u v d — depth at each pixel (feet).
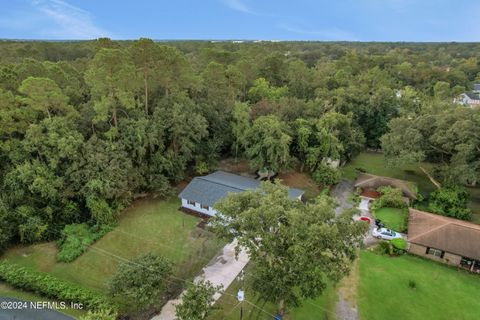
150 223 84.64
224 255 72.95
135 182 88.22
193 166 115.65
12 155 76.38
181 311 47.47
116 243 75.92
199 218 87.81
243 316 55.67
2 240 68.95
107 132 84.64
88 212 83.10
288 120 122.42
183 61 98.22
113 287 52.60
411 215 87.51
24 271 61.77
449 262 73.26
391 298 62.28
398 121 111.45
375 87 181.57
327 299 61.16
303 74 176.96
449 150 100.89
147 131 89.35
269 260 49.93
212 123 113.70
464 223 80.28
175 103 98.17
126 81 84.38
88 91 106.52
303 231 43.73
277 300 51.08
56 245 73.87
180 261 70.59
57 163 77.87
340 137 127.54
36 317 53.88
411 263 73.56
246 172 119.34
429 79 247.09
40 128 75.66
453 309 60.13
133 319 53.62
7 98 74.43
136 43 88.07
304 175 120.57
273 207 46.78
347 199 106.22
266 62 184.96
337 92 155.74
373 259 74.28
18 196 73.36
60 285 58.90
